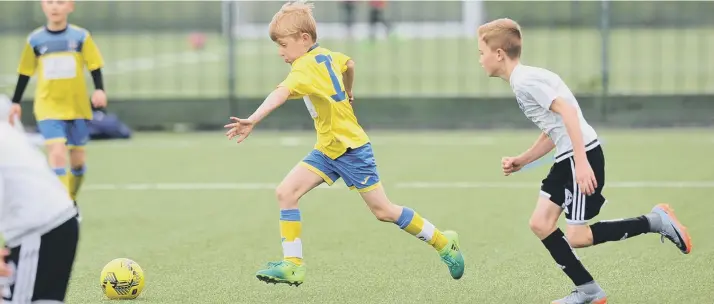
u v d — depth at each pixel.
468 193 26.61
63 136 23.47
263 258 19.55
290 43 16.31
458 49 68.06
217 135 39.16
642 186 27.17
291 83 15.86
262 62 61.97
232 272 18.38
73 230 12.53
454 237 17.00
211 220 23.47
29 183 12.19
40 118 23.56
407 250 20.06
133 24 79.56
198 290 17.06
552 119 15.25
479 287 17.12
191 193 27.14
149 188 27.95
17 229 12.20
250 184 28.48
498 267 18.53
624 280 17.38
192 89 51.38
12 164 12.11
